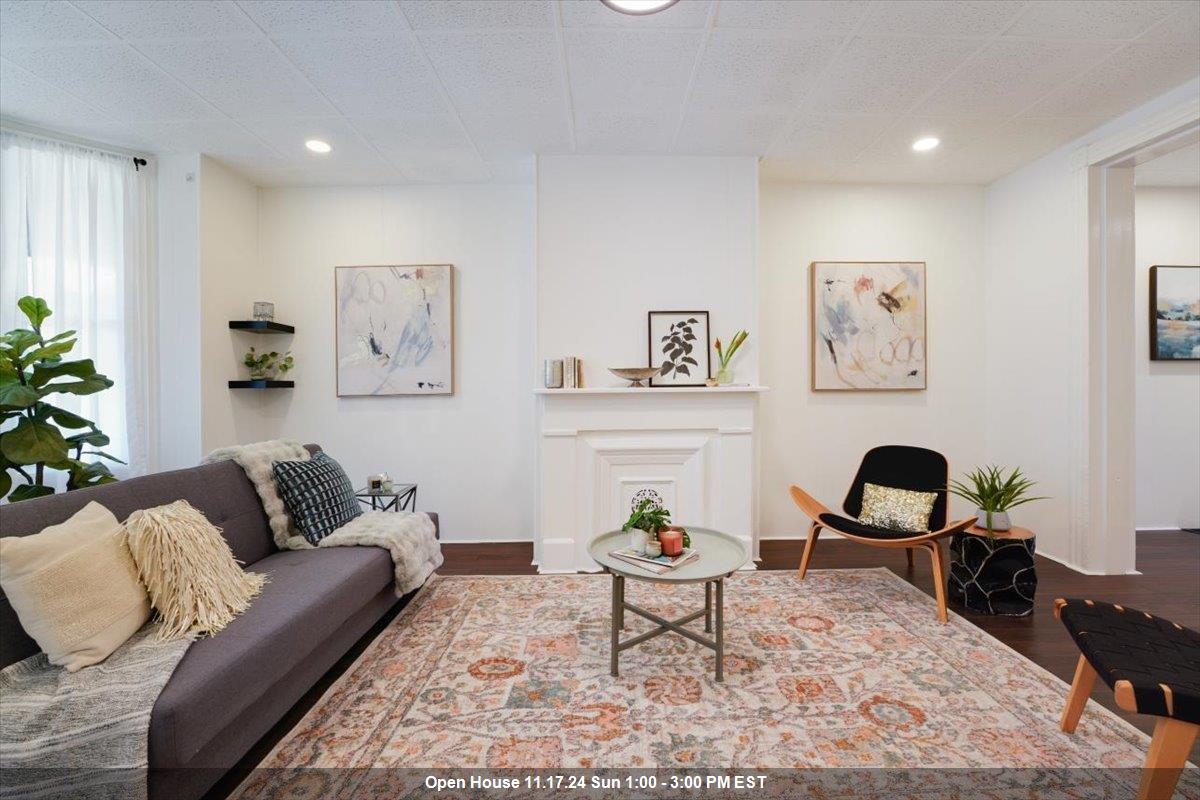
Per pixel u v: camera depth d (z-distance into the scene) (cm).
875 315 367
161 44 213
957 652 206
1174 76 239
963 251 371
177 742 114
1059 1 191
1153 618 153
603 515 312
